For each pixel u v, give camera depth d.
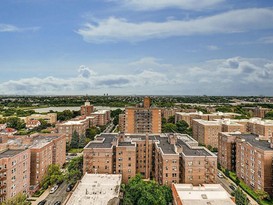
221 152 159.62
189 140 145.00
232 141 149.50
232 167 149.50
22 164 107.56
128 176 120.25
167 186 104.75
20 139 140.00
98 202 85.94
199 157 108.56
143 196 92.12
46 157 127.44
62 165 154.88
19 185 104.81
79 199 87.94
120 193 102.25
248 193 118.38
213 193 82.56
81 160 133.38
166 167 111.75
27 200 108.19
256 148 119.12
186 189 86.44
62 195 113.62
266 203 108.06
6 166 95.56
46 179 120.50
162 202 90.94
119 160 120.25
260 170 115.44
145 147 134.12
